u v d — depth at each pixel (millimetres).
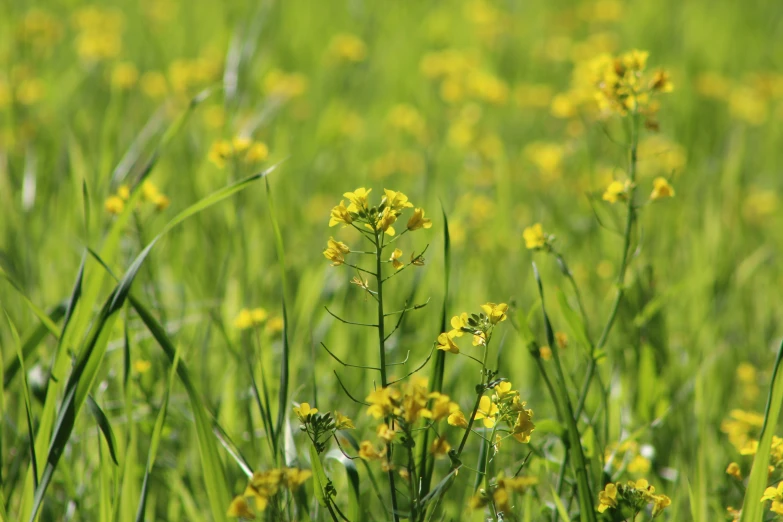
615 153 7711
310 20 12961
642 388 4250
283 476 2457
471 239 6543
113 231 3861
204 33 11938
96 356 3059
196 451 4113
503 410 2750
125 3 13234
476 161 8281
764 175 9133
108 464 3363
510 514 2428
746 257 6879
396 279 5680
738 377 5059
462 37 12828
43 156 7262
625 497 2908
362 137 9266
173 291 5508
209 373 4750
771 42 13211
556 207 6668
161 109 7688
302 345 4691
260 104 8766
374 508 3855
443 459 4059
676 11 13477
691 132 9492
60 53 10844
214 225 6184
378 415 2473
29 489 3102
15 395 4254
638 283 4672
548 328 3283
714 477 4156
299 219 6926
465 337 5164
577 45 11086
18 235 5742
